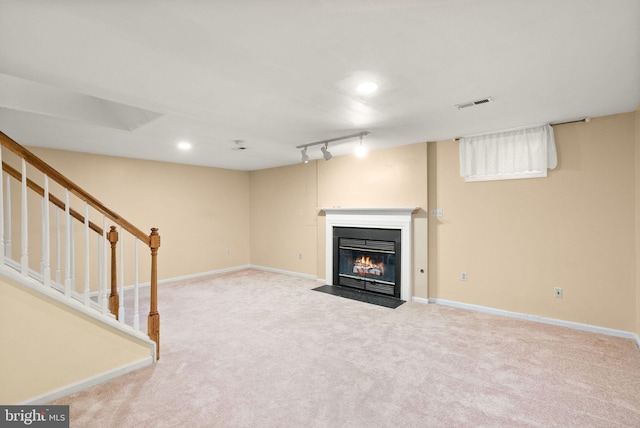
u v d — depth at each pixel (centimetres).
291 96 257
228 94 252
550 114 310
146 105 277
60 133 361
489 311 387
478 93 254
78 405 203
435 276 429
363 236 495
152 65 202
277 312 390
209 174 626
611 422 187
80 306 220
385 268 478
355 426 184
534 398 211
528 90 248
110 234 317
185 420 189
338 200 530
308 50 185
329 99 264
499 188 379
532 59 198
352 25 160
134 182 522
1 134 191
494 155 377
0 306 191
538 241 355
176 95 253
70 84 232
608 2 143
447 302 419
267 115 306
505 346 290
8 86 264
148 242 260
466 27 163
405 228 443
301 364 258
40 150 430
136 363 248
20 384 197
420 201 433
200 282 555
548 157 344
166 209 561
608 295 318
